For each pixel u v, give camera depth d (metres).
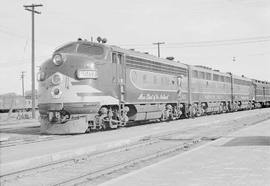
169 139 18.56
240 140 15.59
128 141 17.14
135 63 24.94
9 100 52.88
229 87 47.53
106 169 10.64
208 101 39.56
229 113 45.53
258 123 25.58
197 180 8.15
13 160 11.87
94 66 20.89
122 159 12.77
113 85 22.39
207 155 11.63
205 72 39.03
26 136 20.42
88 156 13.05
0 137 19.75
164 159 11.68
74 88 20.38
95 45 21.86
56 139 18.36
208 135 19.44
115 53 22.83
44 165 11.30
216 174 8.72
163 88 28.92
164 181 8.16
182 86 32.75
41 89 21.23
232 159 10.76
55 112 20.72
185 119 33.06
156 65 27.97
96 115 21.34
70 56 20.72
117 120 23.16
